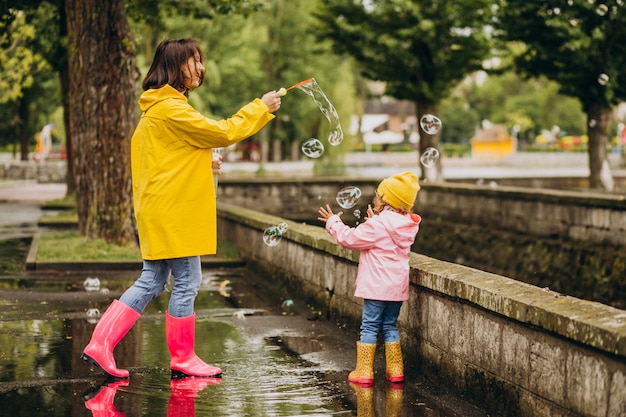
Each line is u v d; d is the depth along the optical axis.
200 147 5.77
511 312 4.89
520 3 24.30
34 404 5.18
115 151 12.75
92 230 12.88
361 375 5.84
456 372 5.61
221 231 14.36
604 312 4.41
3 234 17.14
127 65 12.73
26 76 29.47
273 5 54.94
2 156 66.12
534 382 4.73
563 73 24.97
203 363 6.01
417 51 29.42
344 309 7.73
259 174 46.62
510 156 67.00
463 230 18.75
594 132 25.97
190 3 17.44
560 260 14.77
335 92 54.72
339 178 26.64
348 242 5.81
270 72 54.88
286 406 5.23
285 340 7.16
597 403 4.18
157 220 5.75
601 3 24.08
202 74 5.89
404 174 5.85
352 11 29.03
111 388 5.56
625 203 13.54
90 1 12.58
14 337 7.05
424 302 6.08
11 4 16.28
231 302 9.08
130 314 5.89
